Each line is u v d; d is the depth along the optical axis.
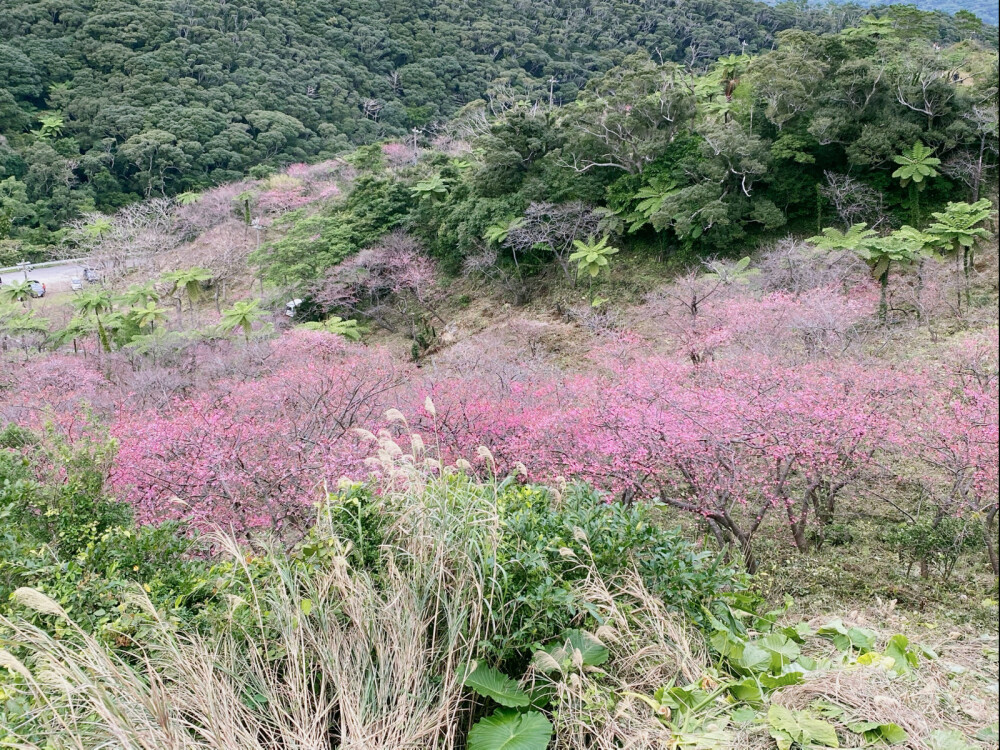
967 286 15.14
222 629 3.42
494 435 9.07
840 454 7.91
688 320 14.71
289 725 3.05
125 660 3.43
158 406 13.37
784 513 8.80
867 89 19.97
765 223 20.03
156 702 2.79
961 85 20.02
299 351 16.41
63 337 21.36
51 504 5.10
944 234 15.59
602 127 22.67
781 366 10.02
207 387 14.82
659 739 3.05
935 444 7.64
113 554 4.43
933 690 3.40
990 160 19.86
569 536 3.92
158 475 7.93
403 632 3.23
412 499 3.81
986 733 3.12
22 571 4.09
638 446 7.80
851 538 8.02
